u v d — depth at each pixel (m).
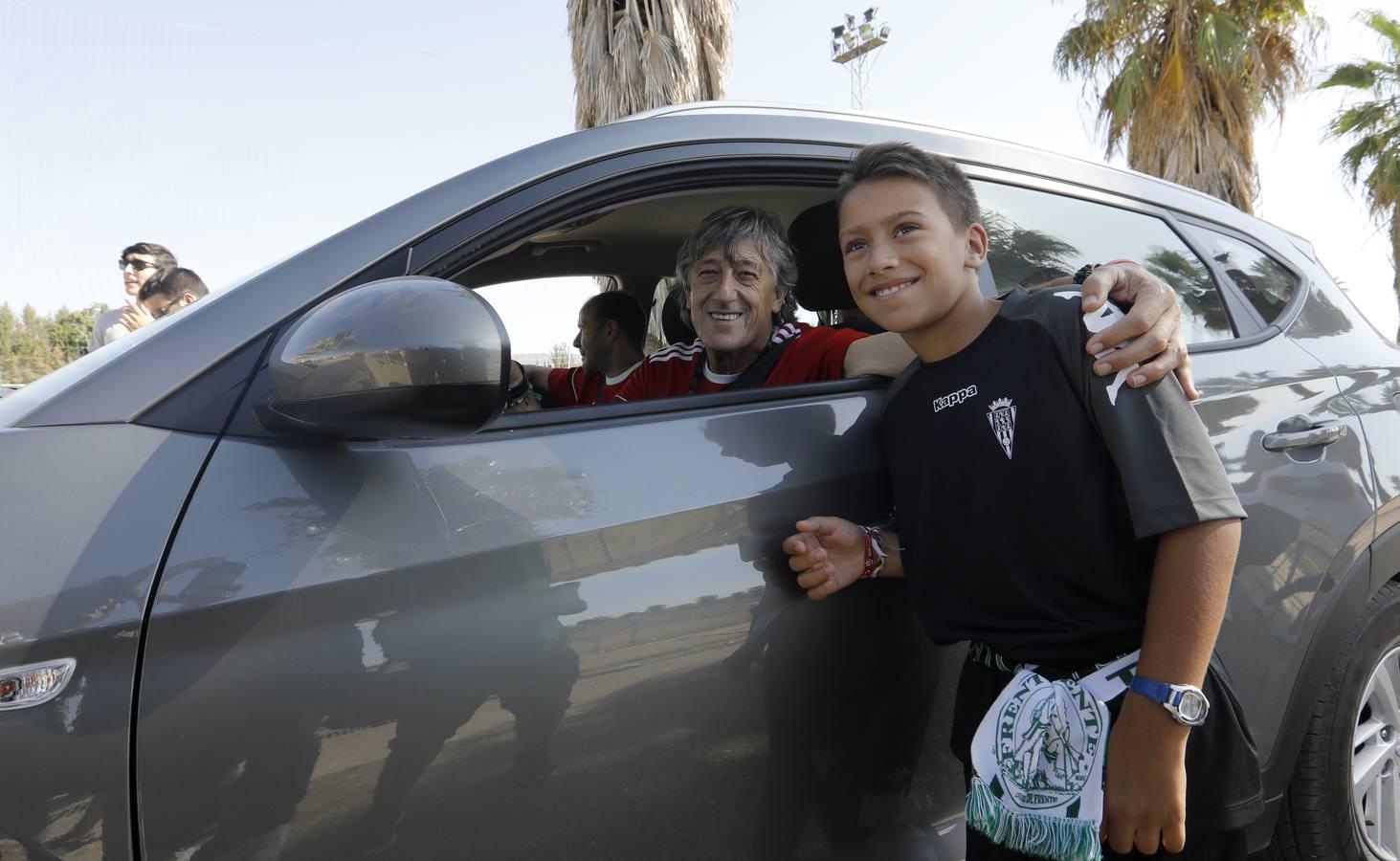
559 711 1.10
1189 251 2.07
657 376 1.92
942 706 1.49
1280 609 1.75
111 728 0.88
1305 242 2.42
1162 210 2.09
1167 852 1.15
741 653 1.24
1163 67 12.02
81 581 0.90
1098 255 1.90
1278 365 1.96
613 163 1.33
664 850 1.18
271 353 1.05
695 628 1.20
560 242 1.85
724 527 1.25
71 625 0.88
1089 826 1.09
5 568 0.89
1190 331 1.92
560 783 1.10
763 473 1.31
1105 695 1.13
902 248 1.21
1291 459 1.82
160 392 1.03
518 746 1.07
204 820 0.91
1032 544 1.17
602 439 1.21
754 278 1.71
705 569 1.22
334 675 0.98
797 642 1.30
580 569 1.13
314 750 0.96
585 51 6.79
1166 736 1.06
